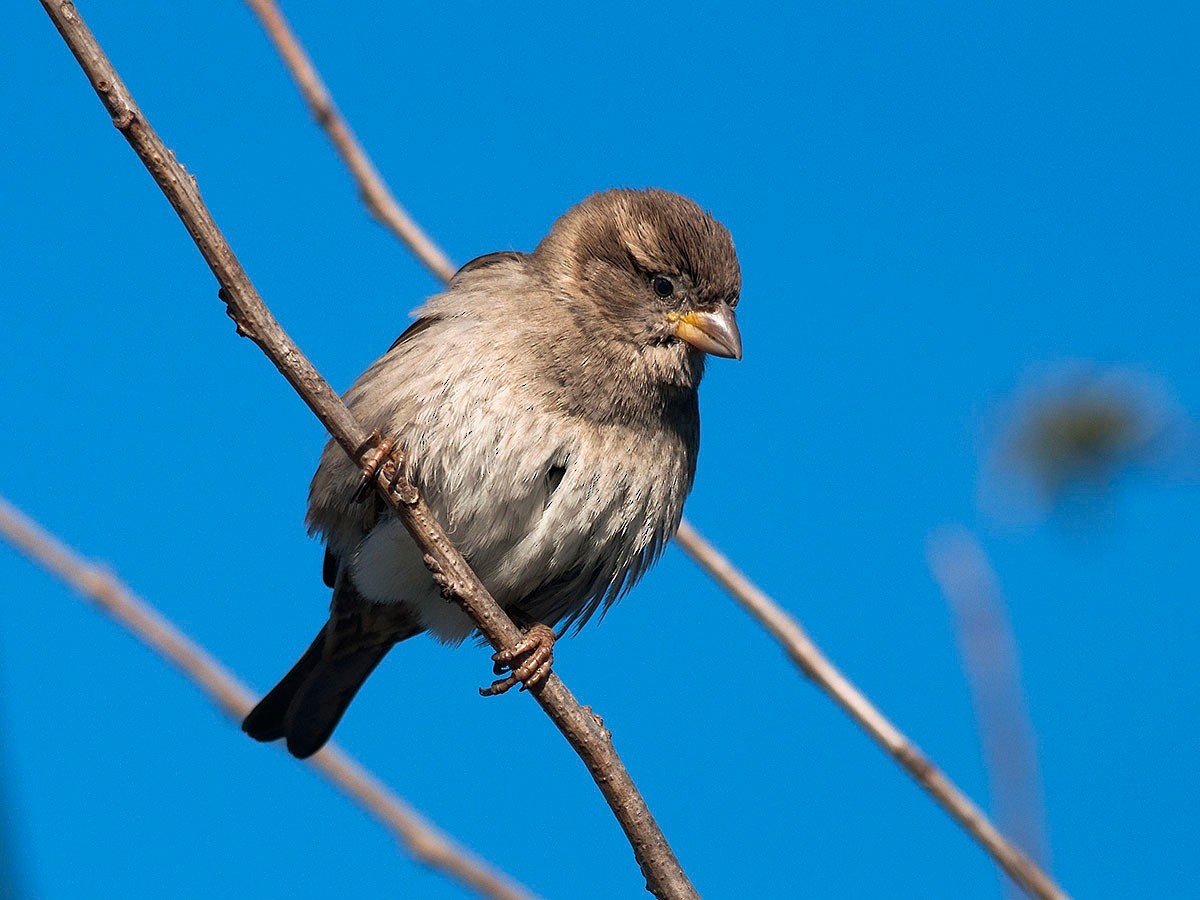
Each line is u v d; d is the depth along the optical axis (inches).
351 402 379.9
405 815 269.1
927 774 290.5
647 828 283.1
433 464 356.5
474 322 370.0
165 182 254.8
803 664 313.6
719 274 385.7
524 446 359.3
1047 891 241.8
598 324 374.6
